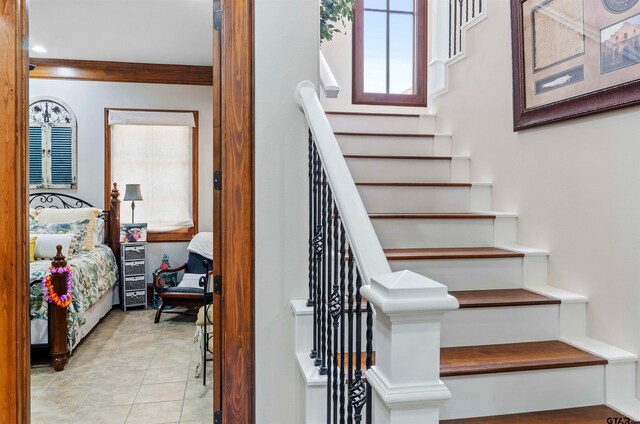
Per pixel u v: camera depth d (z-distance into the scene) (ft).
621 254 5.81
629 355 5.61
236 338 6.51
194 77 19.21
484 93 9.29
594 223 6.28
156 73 18.85
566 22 6.71
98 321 15.51
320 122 5.63
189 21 14.37
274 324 6.61
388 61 14.07
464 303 6.15
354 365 5.45
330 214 5.20
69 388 10.53
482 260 7.06
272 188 6.62
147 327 15.64
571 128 6.72
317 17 6.80
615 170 5.90
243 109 6.56
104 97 18.60
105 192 18.71
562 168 6.93
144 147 19.04
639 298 5.56
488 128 9.14
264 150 6.61
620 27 5.72
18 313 5.91
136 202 18.99
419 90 14.16
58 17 14.01
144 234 18.30
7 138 5.87
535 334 6.34
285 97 6.67
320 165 5.78
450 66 10.80
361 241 3.82
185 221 19.31
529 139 7.78
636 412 5.24
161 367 11.90
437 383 2.77
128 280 17.69
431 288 2.74
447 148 10.76
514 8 7.98
